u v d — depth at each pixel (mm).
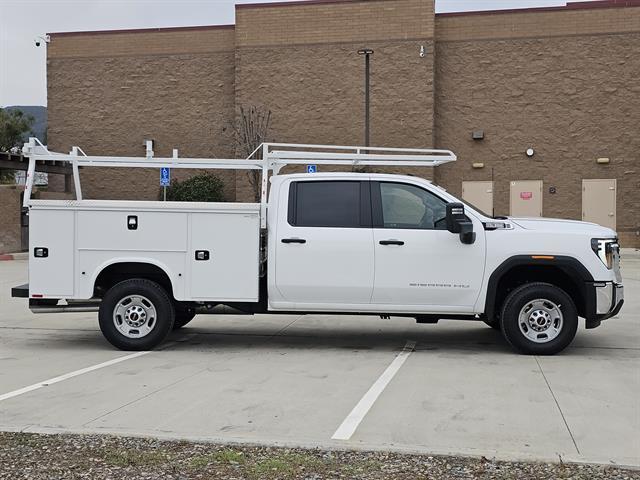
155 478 4469
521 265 8242
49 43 30250
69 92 30266
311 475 4492
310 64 27297
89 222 8547
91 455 4891
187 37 29375
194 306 8867
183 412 5961
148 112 29766
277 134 27609
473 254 8242
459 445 5082
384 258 8312
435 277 8273
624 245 26016
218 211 8477
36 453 4941
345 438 5242
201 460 4773
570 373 7359
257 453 4934
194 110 29422
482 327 10781
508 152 26766
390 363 7992
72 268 8562
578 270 8141
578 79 26156
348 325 11023
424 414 5859
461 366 7770
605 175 26094
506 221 8422
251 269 8484
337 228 8406
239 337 9914
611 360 8031
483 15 26734
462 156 27078
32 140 8805
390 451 4938
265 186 8914
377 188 8492
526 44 26469
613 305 8188
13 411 6023
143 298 8703
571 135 26297
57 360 8266
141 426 5566
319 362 8086
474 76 26891
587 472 4543
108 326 8711
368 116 23406
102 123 30109
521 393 6531
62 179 30281
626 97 25828
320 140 27297
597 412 5898
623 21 25734
